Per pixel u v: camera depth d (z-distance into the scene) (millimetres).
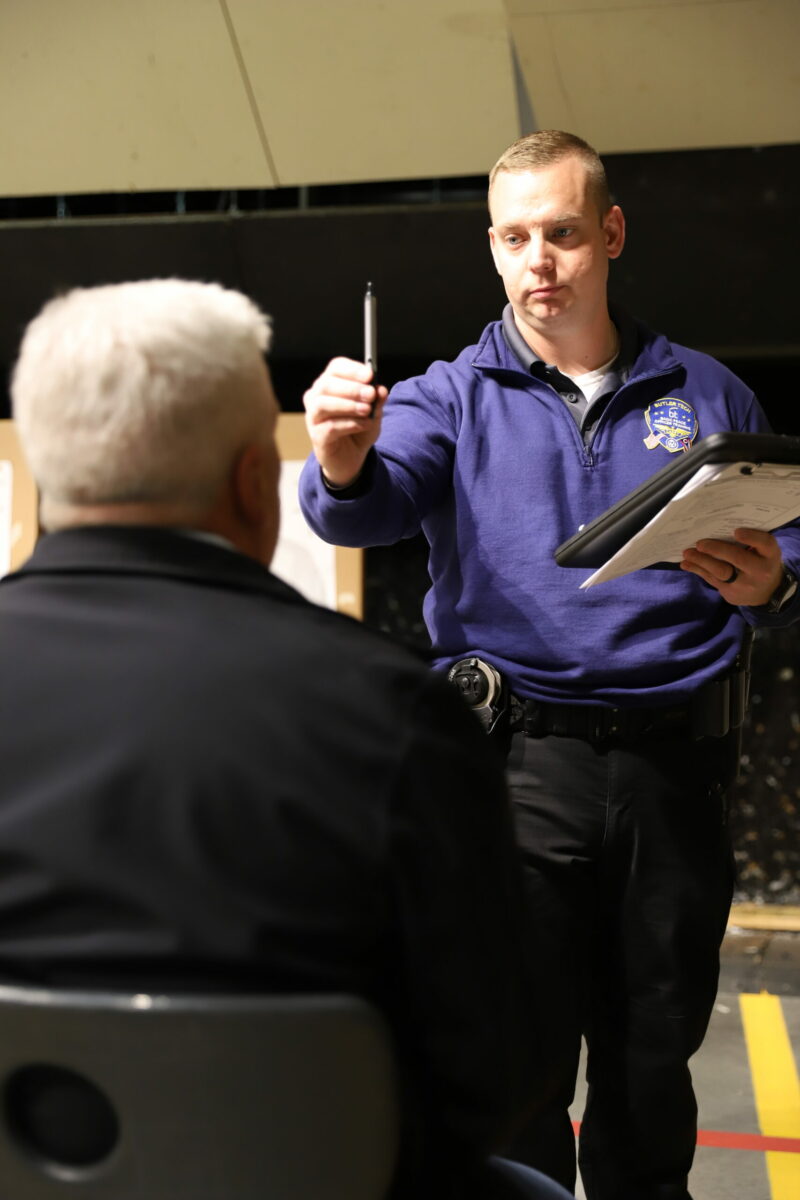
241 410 947
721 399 1871
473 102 3486
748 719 3959
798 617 1735
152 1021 765
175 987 801
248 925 808
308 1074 785
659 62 3324
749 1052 2883
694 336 3949
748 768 3959
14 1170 824
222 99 3531
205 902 808
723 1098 2639
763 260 3781
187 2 3305
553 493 1774
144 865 812
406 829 851
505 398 1835
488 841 903
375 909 854
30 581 926
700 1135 2463
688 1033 1744
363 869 844
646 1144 1745
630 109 3469
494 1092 912
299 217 3930
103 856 813
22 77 3490
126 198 4027
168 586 904
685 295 3879
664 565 1681
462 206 3861
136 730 839
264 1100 784
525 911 952
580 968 1732
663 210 3723
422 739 873
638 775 1721
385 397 1516
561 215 1781
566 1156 1716
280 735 846
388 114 3529
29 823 824
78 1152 824
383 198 3922
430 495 1797
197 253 4039
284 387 4328
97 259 4078
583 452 1793
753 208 3688
